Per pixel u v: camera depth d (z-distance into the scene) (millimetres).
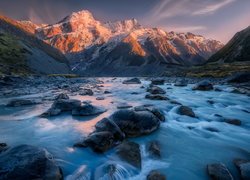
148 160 10297
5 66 109312
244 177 8570
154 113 17250
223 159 10586
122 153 10328
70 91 40969
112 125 12406
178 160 10422
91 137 11133
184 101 28172
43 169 7828
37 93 38406
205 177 8930
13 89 44906
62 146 11641
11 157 8070
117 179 8539
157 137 13523
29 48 186000
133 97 30891
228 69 101750
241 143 12891
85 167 9320
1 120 17609
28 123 16547
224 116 19953
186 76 102562
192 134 14391
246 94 34125
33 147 8898
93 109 19266
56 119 17547
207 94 35281
